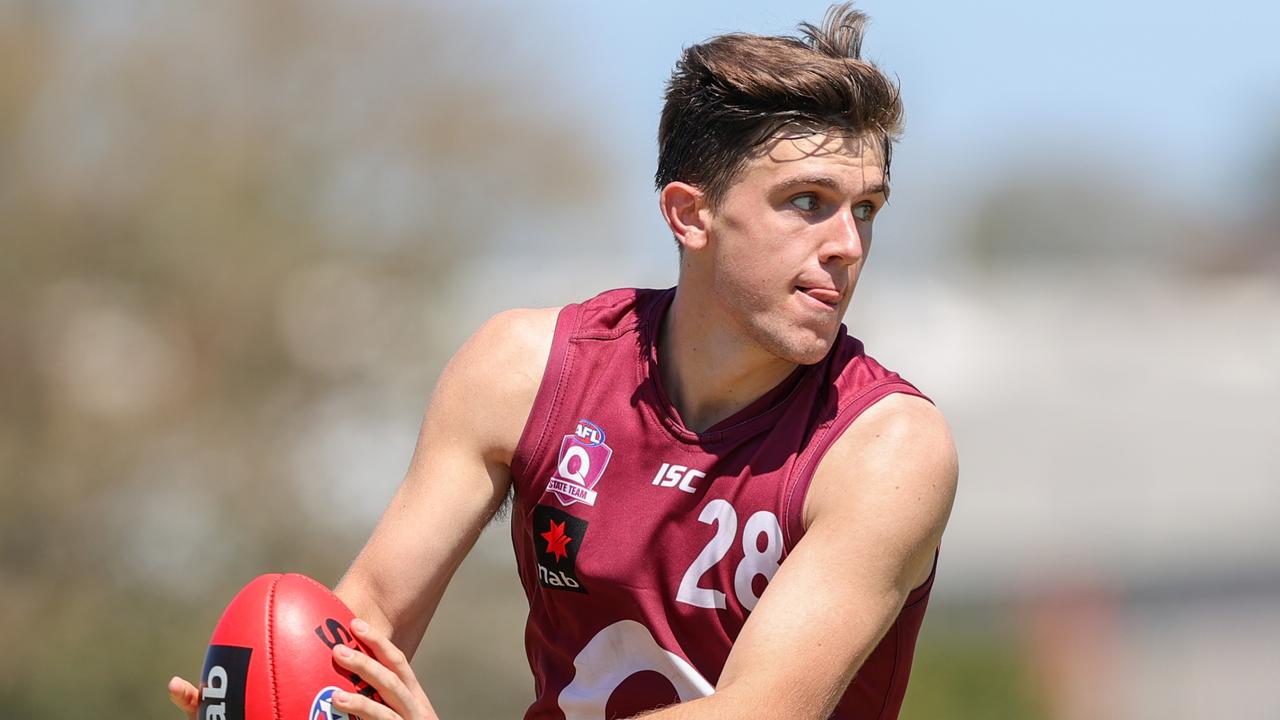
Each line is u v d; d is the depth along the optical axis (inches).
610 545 483.8
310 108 3080.7
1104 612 3614.7
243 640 459.2
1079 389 4320.9
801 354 461.7
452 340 3134.8
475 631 2760.8
